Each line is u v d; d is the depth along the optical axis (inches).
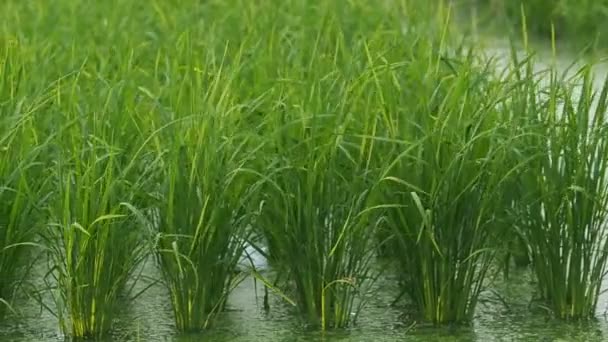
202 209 476.7
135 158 486.6
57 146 510.0
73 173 491.5
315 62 591.2
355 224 492.1
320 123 517.7
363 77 552.4
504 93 523.2
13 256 500.1
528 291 534.0
